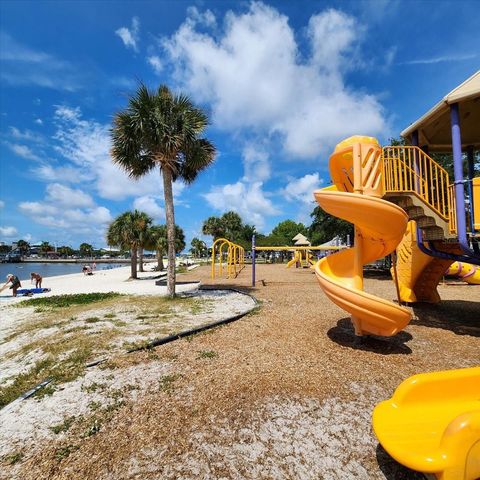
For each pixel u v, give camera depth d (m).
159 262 36.22
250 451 2.67
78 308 9.80
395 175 6.45
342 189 5.86
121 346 5.40
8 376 4.65
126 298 11.51
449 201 6.29
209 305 9.45
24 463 2.59
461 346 5.28
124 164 11.19
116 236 23.27
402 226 4.92
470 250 5.57
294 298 10.48
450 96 5.73
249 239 65.38
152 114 9.95
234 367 4.39
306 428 2.98
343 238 22.75
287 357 4.75
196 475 2.41
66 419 3.21
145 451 2.69
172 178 12.54
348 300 4.95
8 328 7.89
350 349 5.09
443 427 2.36
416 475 2.38
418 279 9.36
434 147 8.70
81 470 2.49
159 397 3.60
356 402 3.43
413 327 6.52
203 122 11.01
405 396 2.60
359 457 2.59
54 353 5.24
